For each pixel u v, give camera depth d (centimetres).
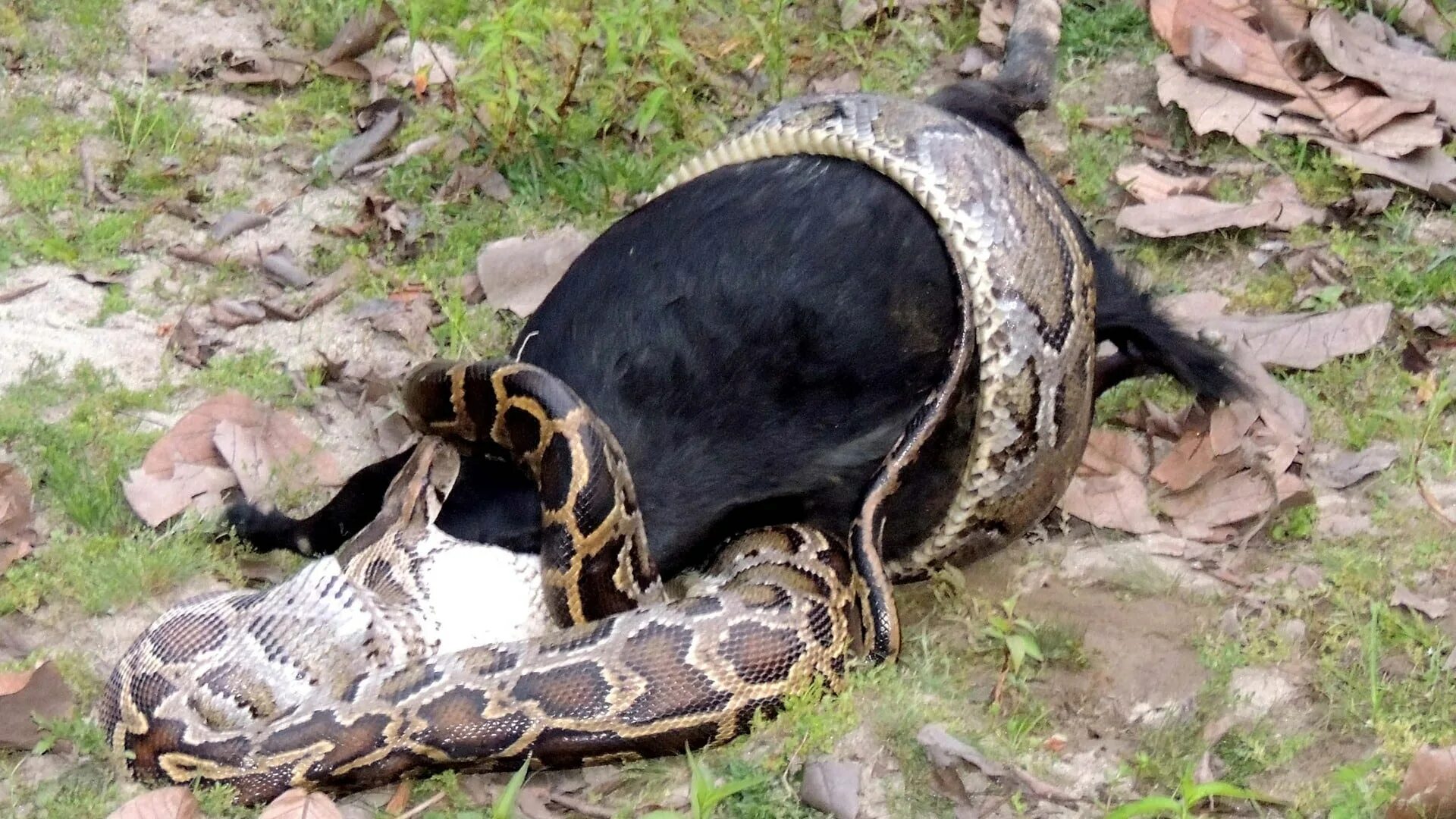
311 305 465
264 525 433
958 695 419
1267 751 414
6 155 482
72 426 445
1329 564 434
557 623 414
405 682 408
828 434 418
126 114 488
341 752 404
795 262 417
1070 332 423
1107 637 428
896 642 417
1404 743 413
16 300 462
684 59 488
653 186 481
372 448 449
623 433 416
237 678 411
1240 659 423
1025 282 420
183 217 477
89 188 479
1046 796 408
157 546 432
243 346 461
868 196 421
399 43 504
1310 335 457
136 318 462
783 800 406
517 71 483
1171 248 473
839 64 504
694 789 401
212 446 443
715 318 417
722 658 409
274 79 498
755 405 416
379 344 462
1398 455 446
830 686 414
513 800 405
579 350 420
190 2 510
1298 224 473
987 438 423
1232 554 437
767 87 499
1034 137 490
